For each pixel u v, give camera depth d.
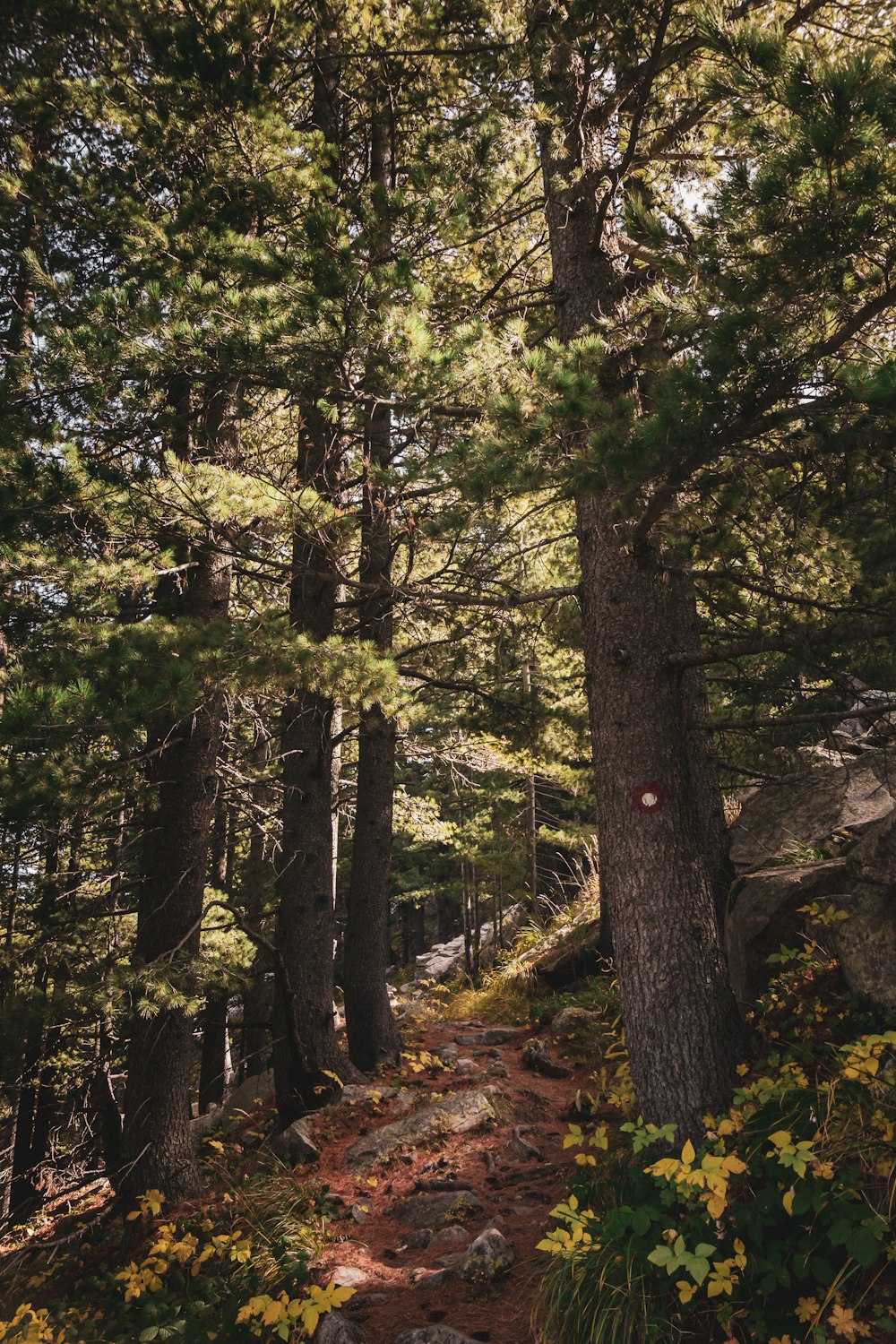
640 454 3.85
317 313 5.23
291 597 8.90
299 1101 7.95
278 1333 3.86
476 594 7.43
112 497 5.86
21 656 5.99
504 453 4.48
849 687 5.04
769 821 8.10
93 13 7.28
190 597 7.52
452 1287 4.54
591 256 5.86
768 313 3.32
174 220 6.34
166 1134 6.73
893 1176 3.44
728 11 4.93
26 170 7.38
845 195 3.01
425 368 5.36
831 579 5.69
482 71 6.79
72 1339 4.79
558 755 13.12
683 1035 4.71
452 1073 8.71
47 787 5.30
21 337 8.10
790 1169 3.51
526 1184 5.75
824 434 4.02
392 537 7.23
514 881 18.50
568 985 12.45
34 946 7.31
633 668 5.26
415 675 9.20
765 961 5.95
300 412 7.98
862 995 4.90
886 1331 3.06
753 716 7.89
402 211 5.88
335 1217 5.77
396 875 30.17
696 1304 3.52
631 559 5.42
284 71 8.19
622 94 5.57
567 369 4.62
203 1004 6.36
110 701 5.18
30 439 5.88
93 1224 7.05
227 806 9.24
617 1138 5.48
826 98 2.92
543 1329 3.75
